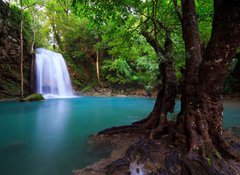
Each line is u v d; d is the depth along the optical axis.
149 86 22.61
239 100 19.94
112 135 6.72
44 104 17.81
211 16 6.92
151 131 5.46
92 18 6.61
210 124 4.20
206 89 4.13
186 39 4.71
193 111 4.30
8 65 21.27
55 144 6.54
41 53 25.83
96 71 30.89
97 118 11.39
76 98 23.62
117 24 7.16
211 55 3.84
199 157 3.76
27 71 23.33
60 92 27.06
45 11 30.86
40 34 30.50
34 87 23.64
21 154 5.66
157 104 6.32
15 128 8.89
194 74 4.41
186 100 4.53
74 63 30.77
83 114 12.71
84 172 4.22
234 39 3.53
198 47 4.64
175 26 7.31
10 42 21.28
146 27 7.24
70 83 28.95
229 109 14.81
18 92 21.75
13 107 15.75
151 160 4.06
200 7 7.03
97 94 27.56
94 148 5.88
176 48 8.38
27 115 12.30
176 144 4.47
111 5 6.14
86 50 30.95
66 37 31.75
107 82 29.22
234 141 5.11
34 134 7.88
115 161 4.26
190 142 4.07
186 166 3.65
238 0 3.21
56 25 33.03
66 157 5.36
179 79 10.49
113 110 14.45
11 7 22.59
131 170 3.89
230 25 3.44
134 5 6.43
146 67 22.06
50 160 5.19
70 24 31.08
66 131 8.32
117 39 8.55
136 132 6.57
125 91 27.28
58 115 12.34
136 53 12.23
